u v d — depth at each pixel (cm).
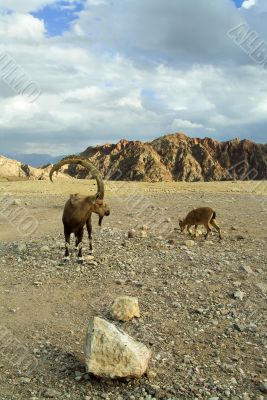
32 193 2798
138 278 1015
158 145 12425
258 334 743
